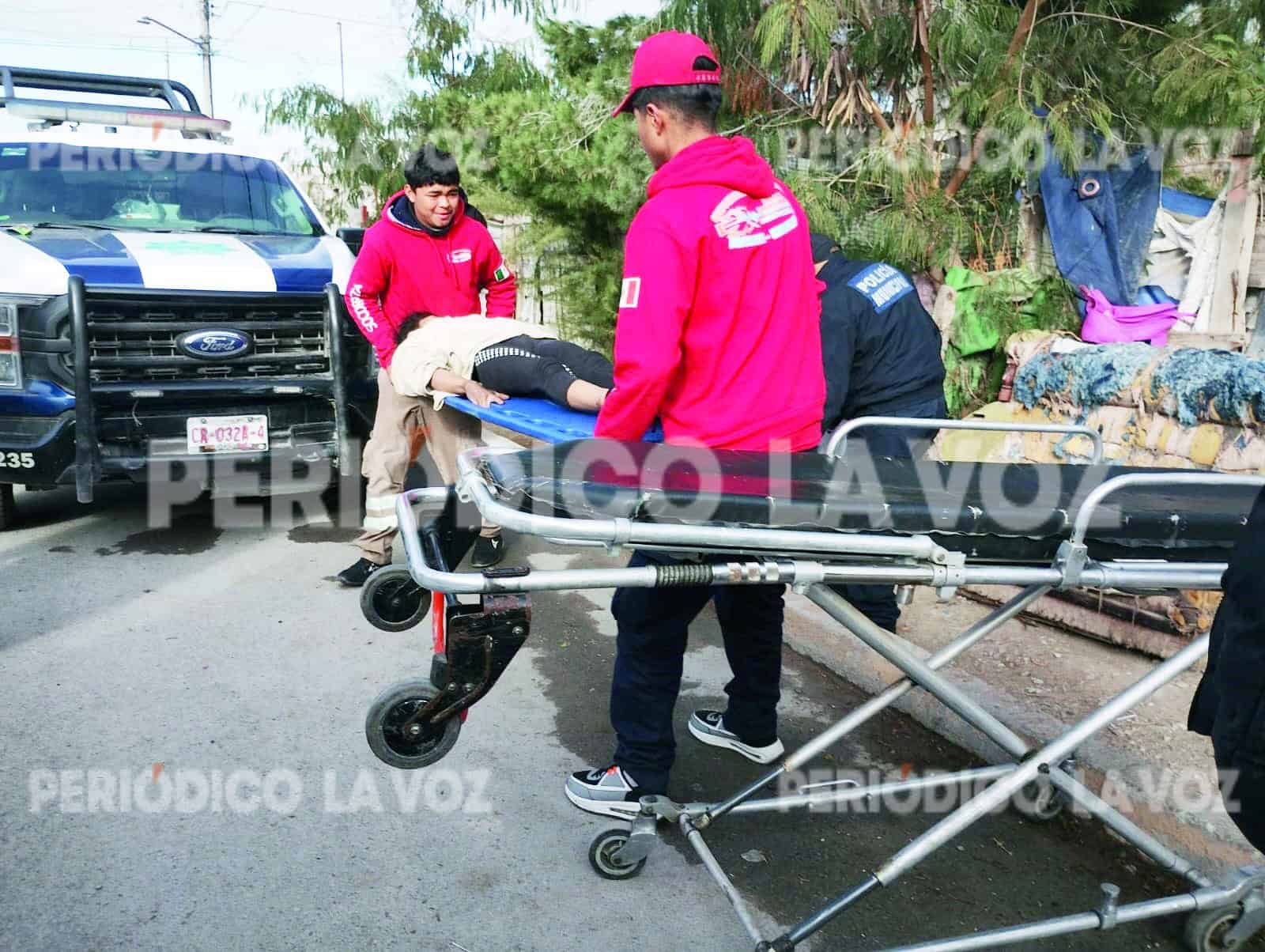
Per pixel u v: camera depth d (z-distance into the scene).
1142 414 3.92
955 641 2.43
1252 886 2.33
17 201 5.60
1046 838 2.90
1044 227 5.55
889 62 5.22
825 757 3.32
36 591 4.60
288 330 5.26
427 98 9.75
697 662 4.09
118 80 6.63
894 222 4.85
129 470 4.89
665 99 2.40
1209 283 5.20
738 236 2.34
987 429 2.64
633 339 2.30
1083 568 2.11
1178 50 4.70
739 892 2.61
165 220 5.81
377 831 2.80
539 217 7.43
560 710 3.60
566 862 2.70
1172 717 3.26
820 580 2.06
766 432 2.47
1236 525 2.21
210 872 2.58
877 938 2.45
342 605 4.49
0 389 4.72
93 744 3.21
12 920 2.36
